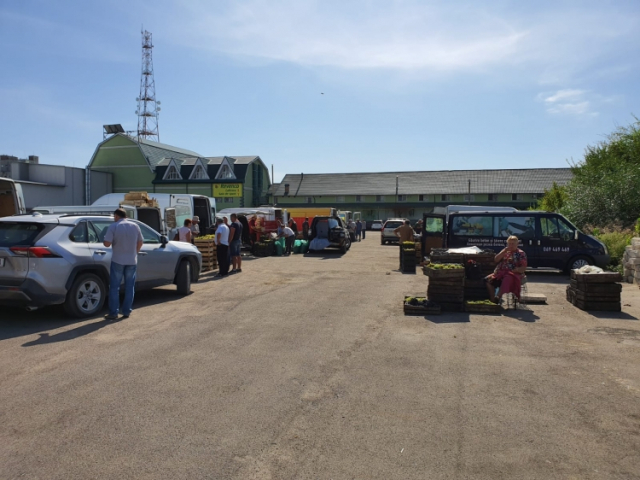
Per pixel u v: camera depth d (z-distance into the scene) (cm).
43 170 4841
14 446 383
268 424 421
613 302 903
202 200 2092
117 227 827
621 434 404
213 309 916
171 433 404
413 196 7306
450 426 418
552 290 1177
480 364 588
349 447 381
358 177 7781
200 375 544
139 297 1055
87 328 763
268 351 638
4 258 761
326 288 1177
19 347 655
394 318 841
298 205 7594
